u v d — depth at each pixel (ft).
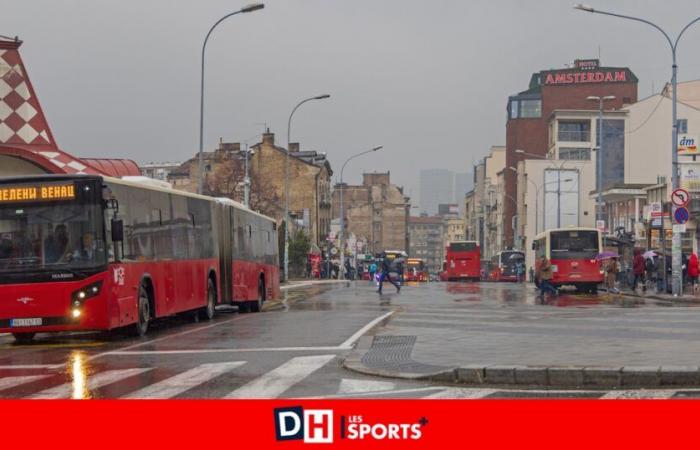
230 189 286.25
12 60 101.04
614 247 181.78
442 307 99.81
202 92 132.46
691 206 186.70
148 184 70.23
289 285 198.70
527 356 46.03
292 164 333.42
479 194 567.18
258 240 107.45
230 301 91.66
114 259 61.21
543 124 384.68
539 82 441.27
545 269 121.19
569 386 37.83
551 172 334.44
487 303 110.52
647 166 338.95
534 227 353.72
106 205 61.00
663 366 39.19
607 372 37.65
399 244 554.46
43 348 59.57
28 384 40.78
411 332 63.21
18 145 100.37
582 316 80.43
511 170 419.54
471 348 51.19
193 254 80.53
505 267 295.48
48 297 59.62
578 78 381.81
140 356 51.52
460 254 270.46
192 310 83.87
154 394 36.63
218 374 42.50
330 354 50.70
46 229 60.34
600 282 149.89
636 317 78.28
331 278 291.38
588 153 344.69
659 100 337.93
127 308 63.26
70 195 60.44
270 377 41.29
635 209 251.39
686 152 130.52
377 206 555.28
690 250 186.70
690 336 57.57
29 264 59.98
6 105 100.42
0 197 60.64
